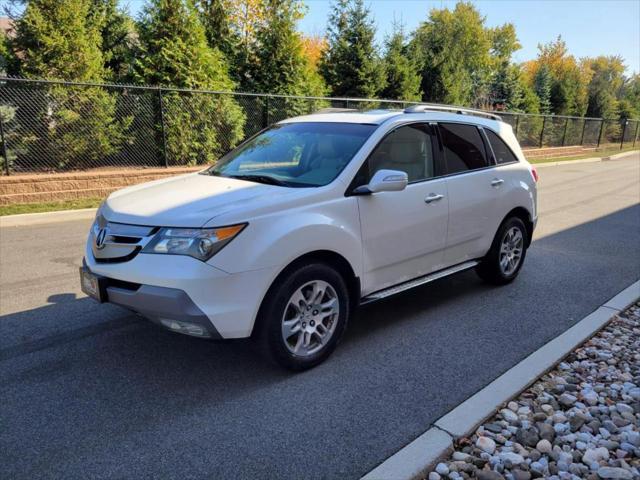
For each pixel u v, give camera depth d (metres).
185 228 3.21
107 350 4.04
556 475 2.69
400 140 4.41
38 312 4.80
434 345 4.23
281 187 3.77
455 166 4.89
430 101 24.41
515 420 3.15
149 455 2.80
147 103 12.41
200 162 13.34
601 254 7.23
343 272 3.93
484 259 5.46
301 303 3.64
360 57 19.41
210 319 3.17
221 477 2.64
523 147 25.14
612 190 14.19
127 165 12.46
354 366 3.84
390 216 4.12
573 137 29.52
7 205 9.95
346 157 4.05
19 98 10.86
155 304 3.19
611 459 2.83
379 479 2.59
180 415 3.18
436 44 25.09
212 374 3.69
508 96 33.56
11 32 12.60
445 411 3.26
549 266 6.59
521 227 5.78
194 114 12.96
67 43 11.55
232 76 16.83
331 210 3.72
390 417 3.18
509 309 5.06
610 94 42.16
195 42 13.13
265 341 3.49
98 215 3.92
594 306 5.17
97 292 3.48
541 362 3.82
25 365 3.78
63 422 3.09
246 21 20.64
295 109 15.33
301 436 2.97
